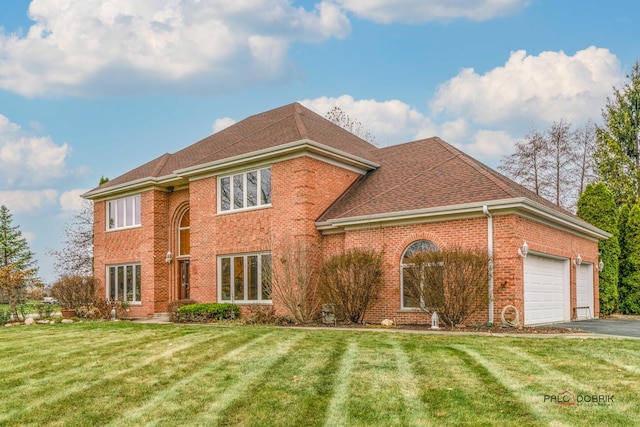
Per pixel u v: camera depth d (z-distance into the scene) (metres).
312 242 19.64
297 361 9.84
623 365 9.09
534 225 17.31
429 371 8.76
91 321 21.80
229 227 21.91
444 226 17.03
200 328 16.17
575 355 10.03
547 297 18.53
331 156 20.66
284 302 18.98
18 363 10.66
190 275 23.27
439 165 20.47
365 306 17.83
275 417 6.57
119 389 8.16
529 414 6.45
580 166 40.22
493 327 15.34
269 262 20.58
